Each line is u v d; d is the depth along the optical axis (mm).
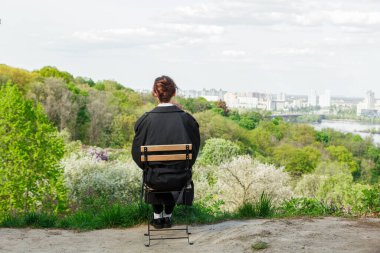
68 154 26938
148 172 5539
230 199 19547
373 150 117250
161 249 5680
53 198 15898
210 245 5688
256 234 5871
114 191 18047
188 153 5535
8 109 16078
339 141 119062
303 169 91312
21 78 86875
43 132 16266
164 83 5680
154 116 5590
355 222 6586
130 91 115438
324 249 5160
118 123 87062
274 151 94750
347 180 42531
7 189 15688
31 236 6582
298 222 6578
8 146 16031
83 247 5918
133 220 7277
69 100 87125
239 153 50406
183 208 7473
